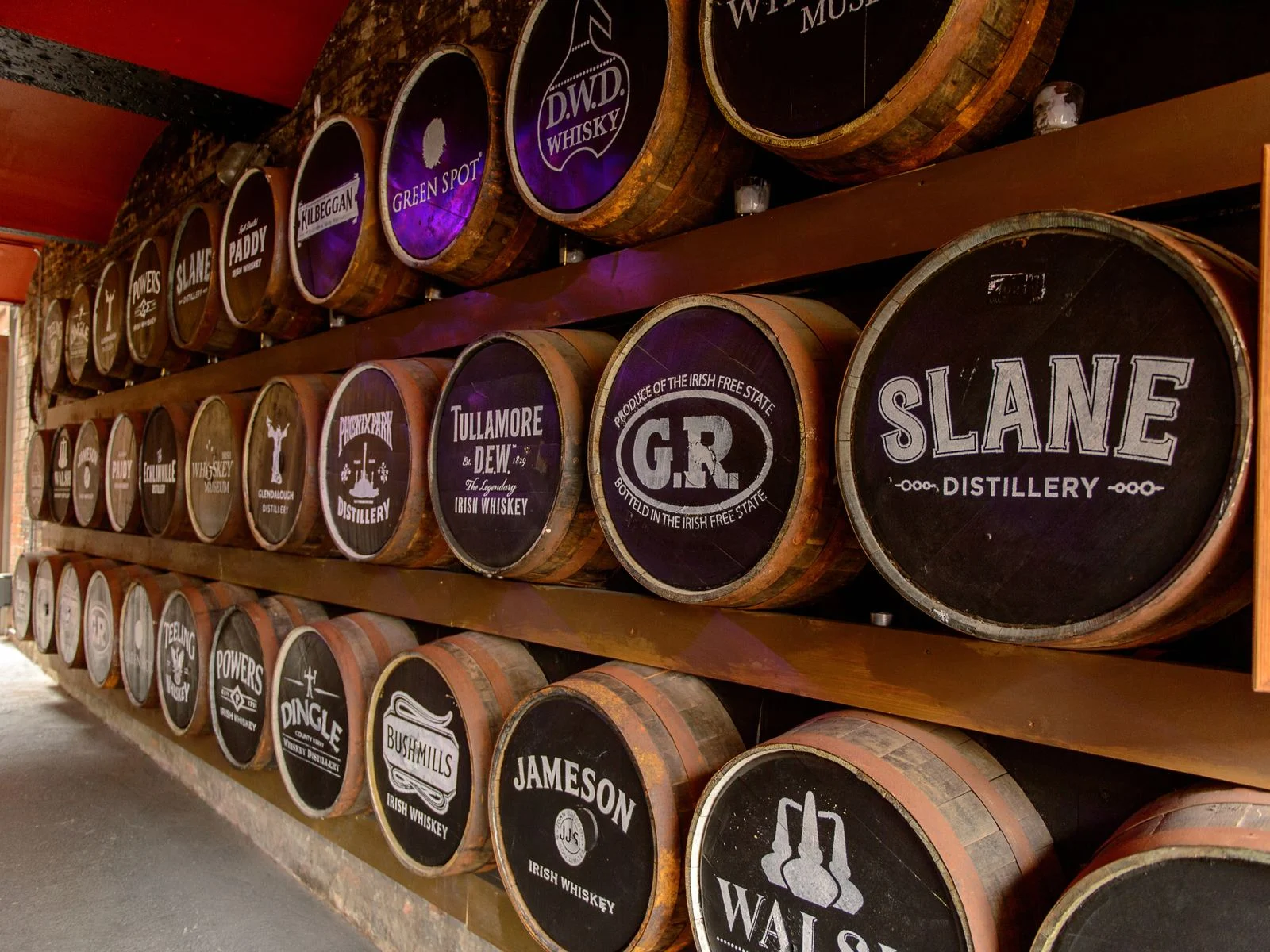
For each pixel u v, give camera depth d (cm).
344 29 434
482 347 258
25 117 582
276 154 490
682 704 219
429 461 274
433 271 289
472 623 283
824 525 176
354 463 314
